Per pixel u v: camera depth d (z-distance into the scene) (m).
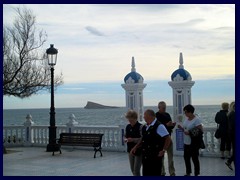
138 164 7.79
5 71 15.36
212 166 11.12
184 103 13.17
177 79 13.20
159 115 9.48
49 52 15.03
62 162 12.55
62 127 16.47
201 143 9.17
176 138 13.33
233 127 10.29
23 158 13.50
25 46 17.20
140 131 7.87
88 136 14.13
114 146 15.08
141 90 14.65
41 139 17.09
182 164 11.70
